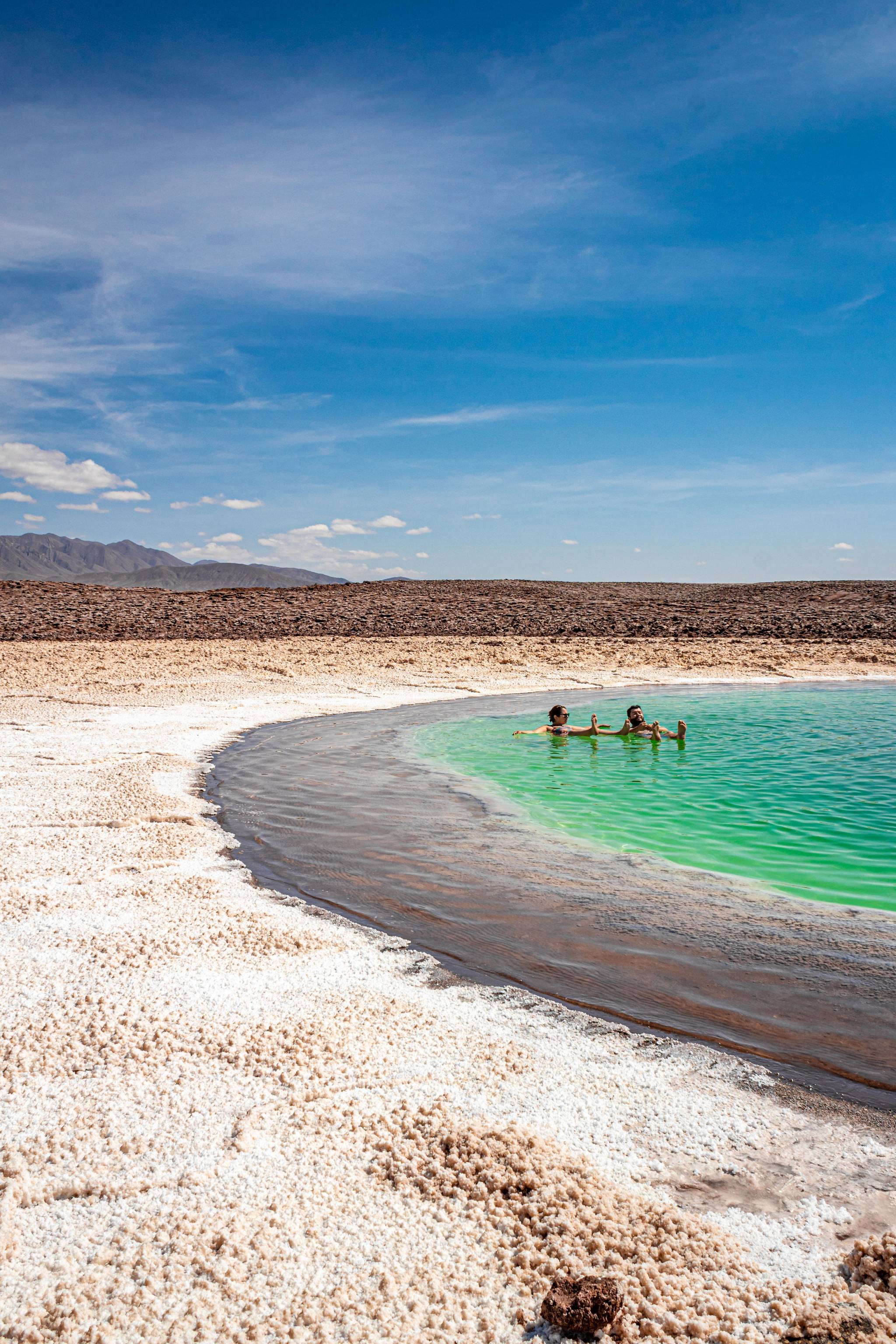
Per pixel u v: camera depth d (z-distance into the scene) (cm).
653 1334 205
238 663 2362
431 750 1230
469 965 452
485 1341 205
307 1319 211
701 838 740
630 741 1311
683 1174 270
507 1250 236
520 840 728
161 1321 211
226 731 1350
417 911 540
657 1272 224
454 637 3117
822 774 1047
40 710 1514
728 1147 285
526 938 493
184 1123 297
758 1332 205
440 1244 238
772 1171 272
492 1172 267
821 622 3266
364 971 440
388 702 1756
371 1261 232
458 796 916
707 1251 233
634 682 2112
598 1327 205
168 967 438
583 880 612
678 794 932
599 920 525
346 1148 282
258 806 850
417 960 458
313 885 597
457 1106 308
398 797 905
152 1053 347
